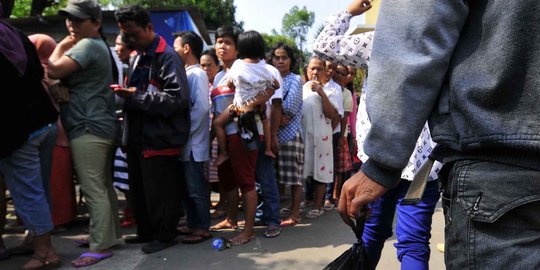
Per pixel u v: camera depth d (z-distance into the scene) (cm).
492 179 97
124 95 312
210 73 435
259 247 342
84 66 301
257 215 417
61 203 377
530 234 94
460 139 101
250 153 344
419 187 118
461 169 102
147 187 329
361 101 221
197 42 366
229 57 369
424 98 102
